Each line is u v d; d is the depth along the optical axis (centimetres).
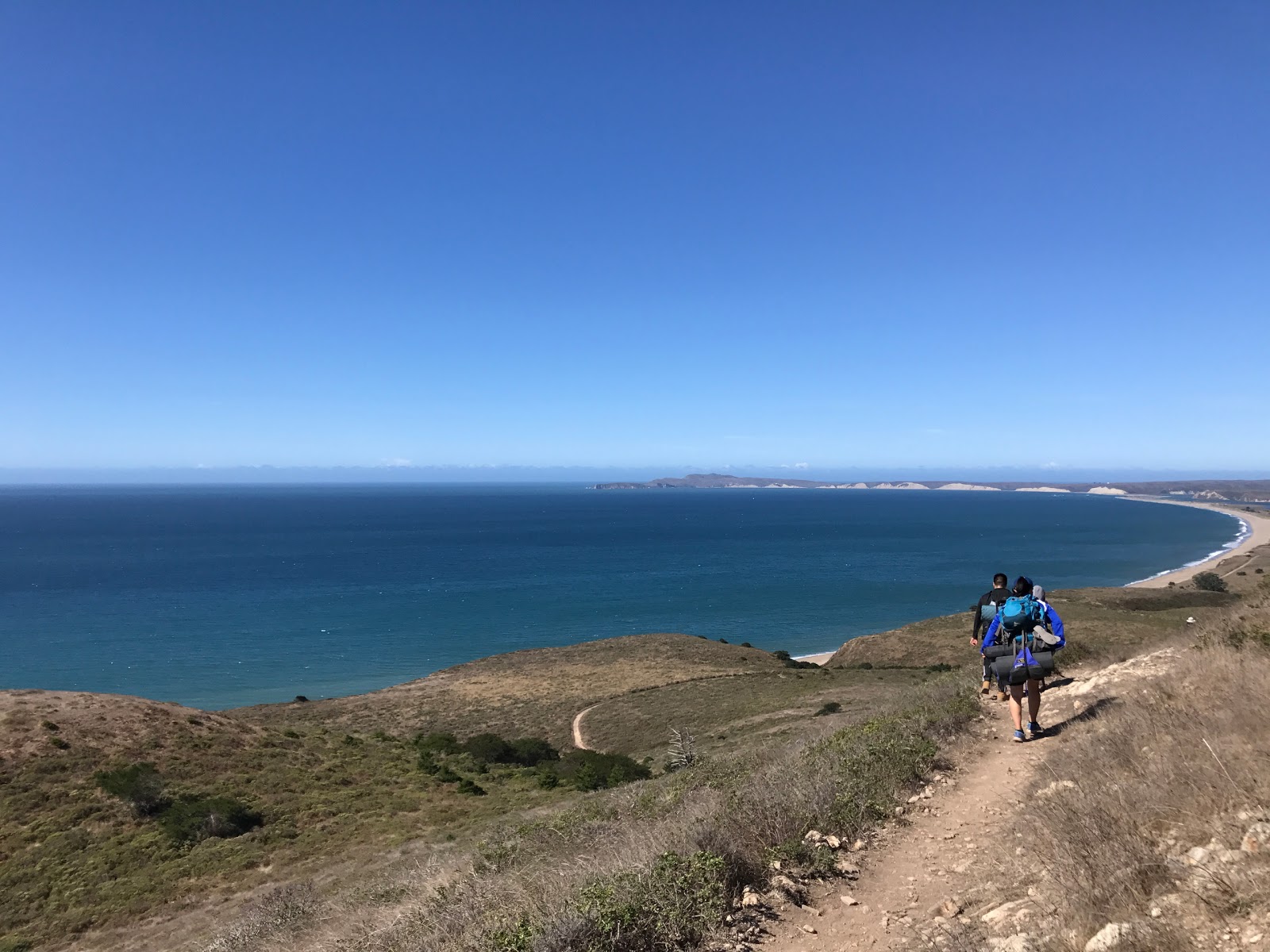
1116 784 502
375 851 1836
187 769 2459
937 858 514
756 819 568
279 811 2222
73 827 2027
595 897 433
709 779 1019
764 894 467
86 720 2644
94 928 1536
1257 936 279
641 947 401
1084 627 4244
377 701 5125
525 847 904
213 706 5984
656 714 3934
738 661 5981
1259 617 1138
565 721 4216
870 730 963
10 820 2044
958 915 408
